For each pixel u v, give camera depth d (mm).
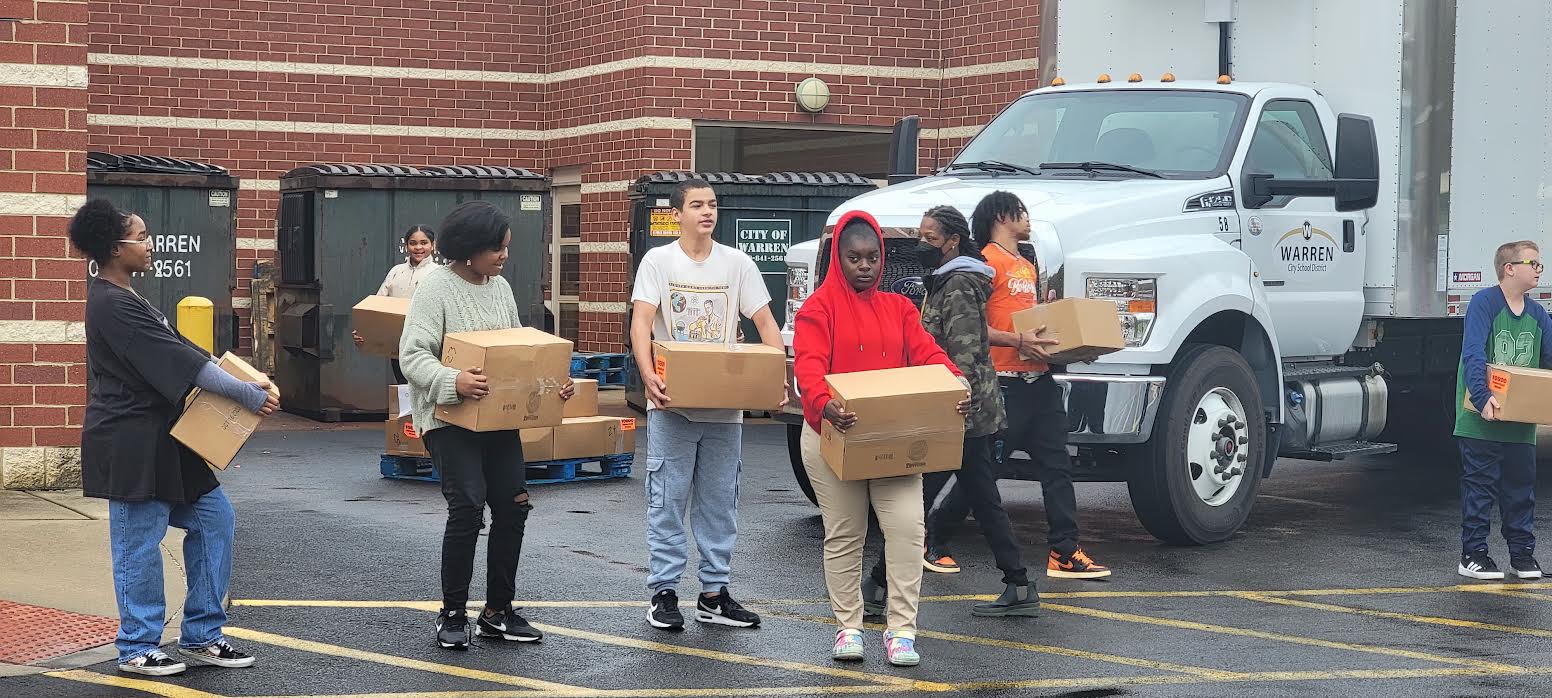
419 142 21297
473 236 6809
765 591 8297
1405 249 10773
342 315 16281
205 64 20516
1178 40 11352
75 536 9234
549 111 21562
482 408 6570
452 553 6875
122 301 6277
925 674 6641
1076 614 7812
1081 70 11883
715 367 6969
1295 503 11688
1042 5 12156
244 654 6680
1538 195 11523
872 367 6859
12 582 7996
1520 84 11359
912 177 11219
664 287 7254
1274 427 10141
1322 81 10930
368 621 7477
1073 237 9242
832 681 6516
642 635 7258
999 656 6957
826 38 20359
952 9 20609
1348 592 8406
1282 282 10250
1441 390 13398
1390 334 11664
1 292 10828
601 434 12172
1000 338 7969
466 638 6961
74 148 10938
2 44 10750
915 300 9344
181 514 6570
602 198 20516
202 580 6602
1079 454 9781
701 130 20109
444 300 6832
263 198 20797
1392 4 10703
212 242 15117
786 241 16766
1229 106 10375
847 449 6523
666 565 7336
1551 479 13117
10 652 6742
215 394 6332
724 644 7113
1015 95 19844
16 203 10820
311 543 9461
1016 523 10664
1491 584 8680
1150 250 9352
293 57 20828
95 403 6383
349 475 12438
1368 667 6816
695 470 7387
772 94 20188
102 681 6379
